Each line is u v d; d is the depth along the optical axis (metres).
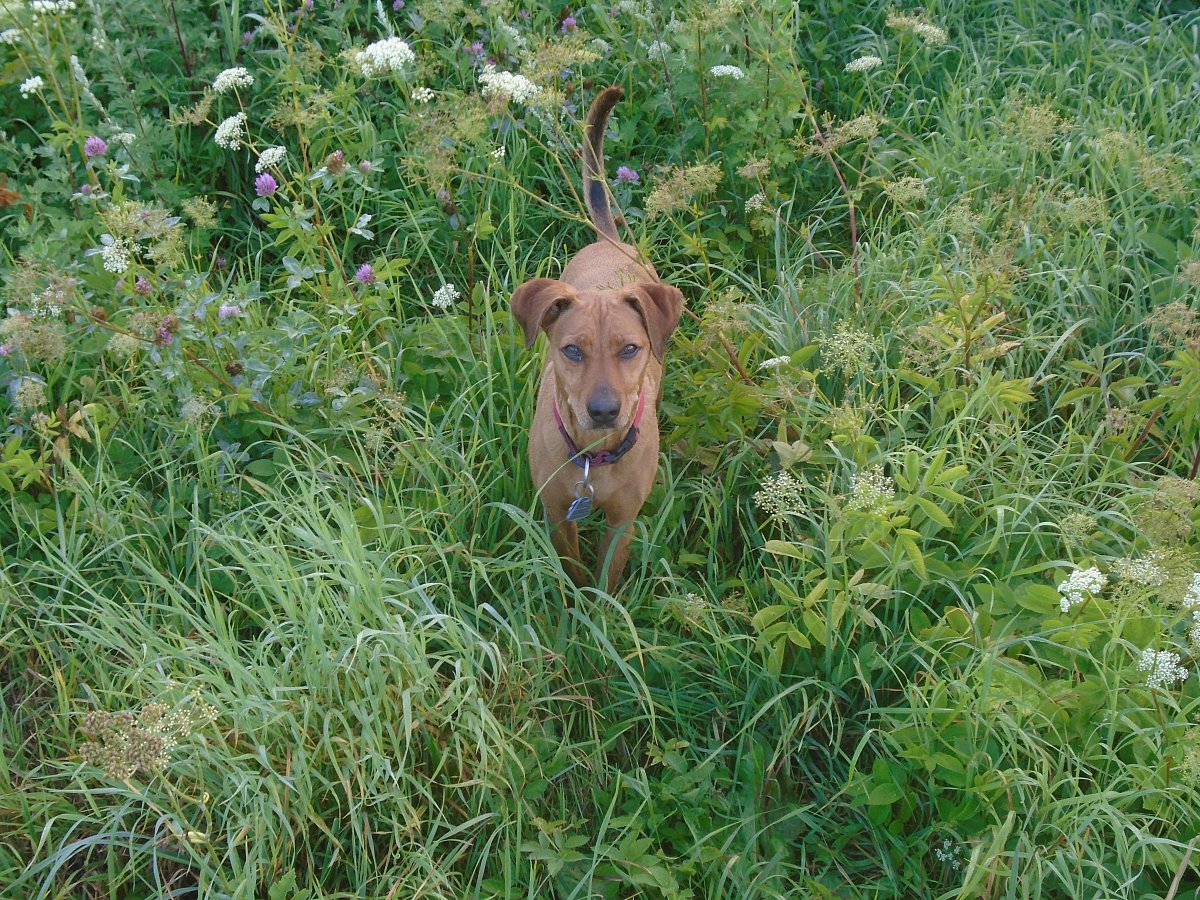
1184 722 1.29
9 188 1.84
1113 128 1.96
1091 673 1.37
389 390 1.61
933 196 1.97
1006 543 1.48
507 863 1.29
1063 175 1.93
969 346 1.59
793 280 1.84
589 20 2.18
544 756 1.41
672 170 1.95
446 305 1.72
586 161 1.79
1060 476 1.61
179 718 1.23
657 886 1.29
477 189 1.93
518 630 1.46
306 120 1.69
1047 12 2.33
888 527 1.37
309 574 1.41
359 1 2.13
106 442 1.60
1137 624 1.35
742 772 1.42
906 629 1.42
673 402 1.73
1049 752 1.34
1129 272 1.79
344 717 1.31
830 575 1.37
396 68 1.69
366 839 1.32
